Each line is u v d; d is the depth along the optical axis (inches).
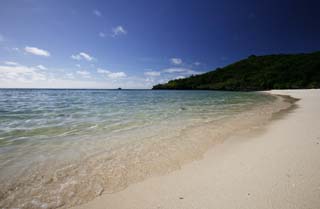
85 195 128.2
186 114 487.8
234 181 137.9
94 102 962.7
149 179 148.5
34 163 177.9
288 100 924.0
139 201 120.4
